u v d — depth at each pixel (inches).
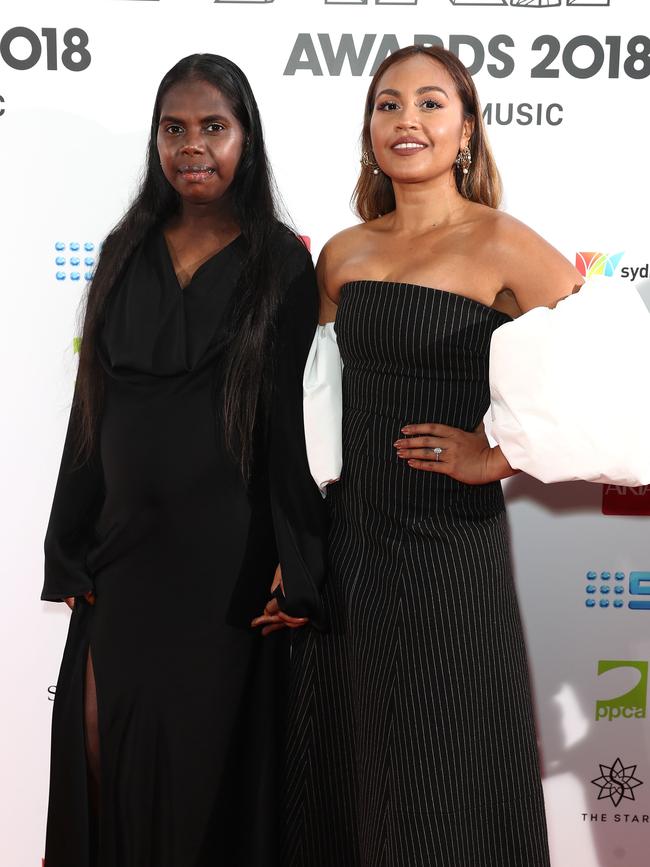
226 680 56.2
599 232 64.9
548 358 48.3
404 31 62.4
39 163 63.7
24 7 61.5
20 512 69.1
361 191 57.7
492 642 52.7
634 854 73.5
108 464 54.8
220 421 53.0
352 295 52.6
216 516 54.1
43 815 73.4
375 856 55.1
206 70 52.3
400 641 52.1
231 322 52.7
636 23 62.0
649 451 49.2
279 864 59.7
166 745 56.4
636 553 69.4
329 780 59.3
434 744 52.0
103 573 56.7
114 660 56.0
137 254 55.1
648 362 49.3
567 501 68.7
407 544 52.4
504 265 50.2
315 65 62.8
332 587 56.2
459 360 50.6
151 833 57.8
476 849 53.0
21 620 70.7
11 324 66.2
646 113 63.3
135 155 63.8
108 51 62.2
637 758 71.9
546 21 62.1
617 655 70.7
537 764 55.6
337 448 56.0
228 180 53.2
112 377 53.9
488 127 63.6
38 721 72.2
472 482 51.6
